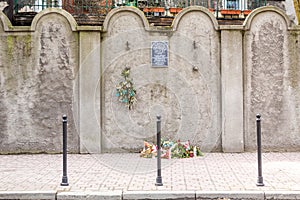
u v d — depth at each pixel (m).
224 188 6.73
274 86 10.21
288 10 12.90
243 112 10.18
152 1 12.06
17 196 6.50
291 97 10.24
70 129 10.03
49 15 9.98
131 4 11.82
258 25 10.18
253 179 7.35
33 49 9.98
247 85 10.19
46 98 10.01
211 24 10.20
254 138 10.21
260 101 10.20
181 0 12.14
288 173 7.81
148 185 6.95
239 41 10.12
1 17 9.95
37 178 7.50
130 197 6.44
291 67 10.23
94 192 6.54
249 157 9.53
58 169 8.27
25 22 10.92
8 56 9.96
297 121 10.27
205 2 12.43
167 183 7.08
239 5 12.95
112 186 6.90
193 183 7.06
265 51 10.19
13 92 9.97
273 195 6.44
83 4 11.48
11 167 8.49
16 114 9.98
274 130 10.22
